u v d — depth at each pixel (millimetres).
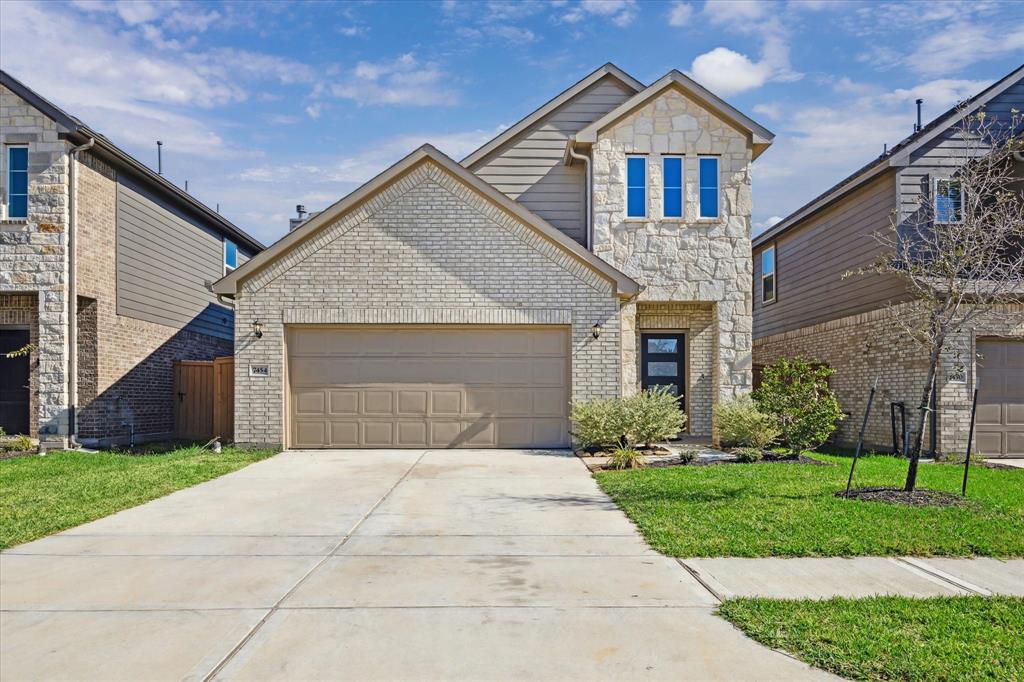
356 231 13945
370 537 7109
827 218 18125
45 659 4223
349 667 4102
